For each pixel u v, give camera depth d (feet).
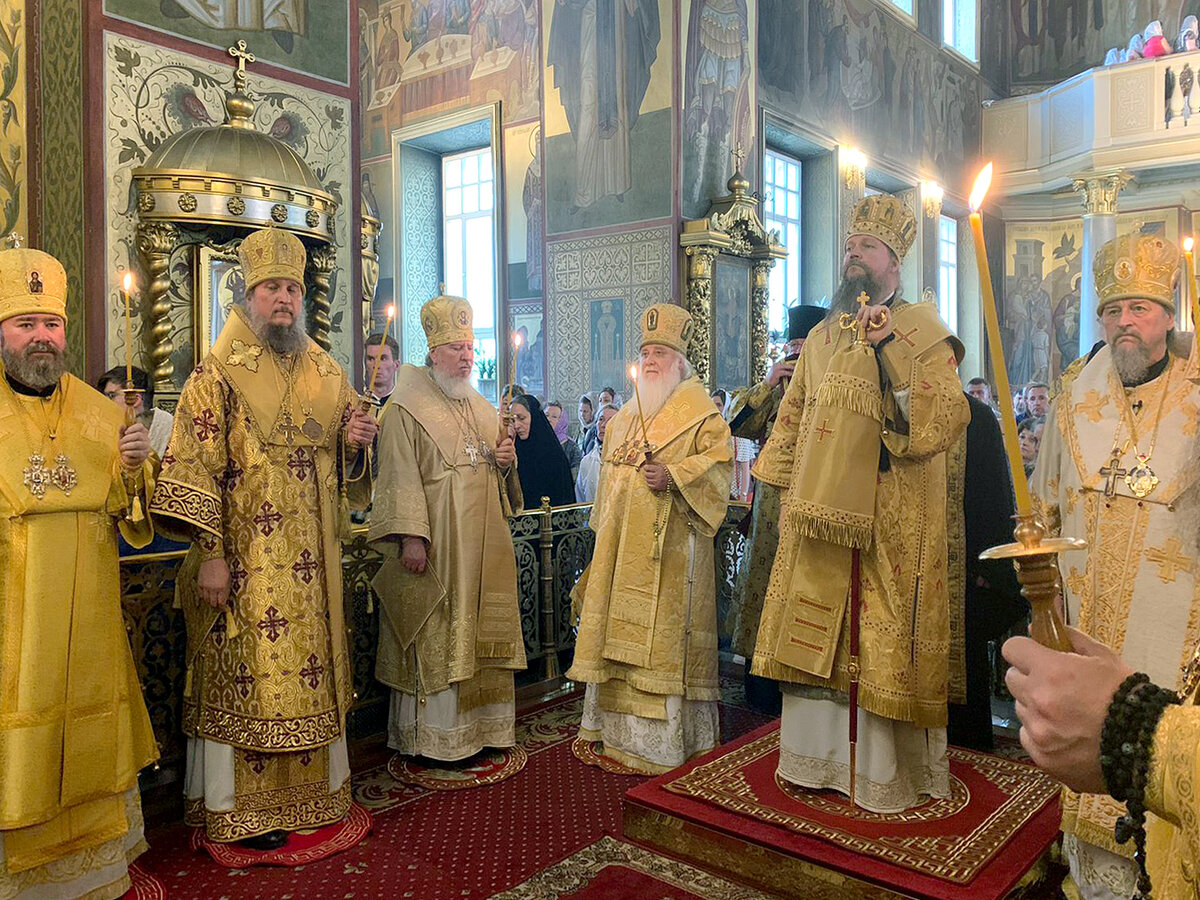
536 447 18.19
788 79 41.16
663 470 11.80
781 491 13.07
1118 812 7.02
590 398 31.73
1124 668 2.88
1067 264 60.75
